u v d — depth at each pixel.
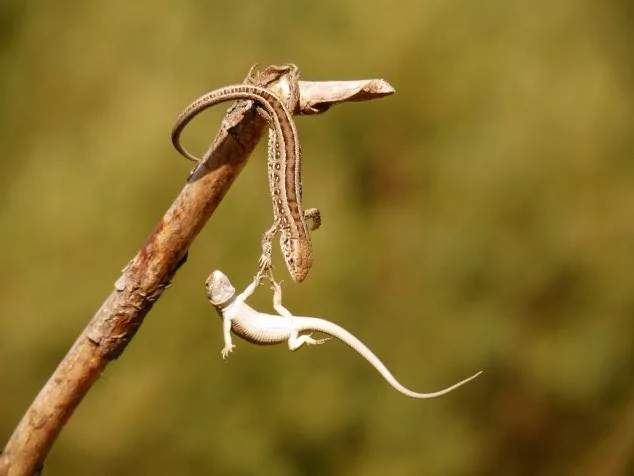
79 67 1.47
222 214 1.34
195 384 1.37
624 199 1.47
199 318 1.35
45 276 1.33
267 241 0.77
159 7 1.47
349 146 1.48
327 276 1.37
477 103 1.47
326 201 1.41
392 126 1.47
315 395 1.38
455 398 1.48
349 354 1.41
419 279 1.45
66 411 0.77
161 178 1.34
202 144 1.35
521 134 1.45
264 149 1.35
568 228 1.46
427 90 1.46
